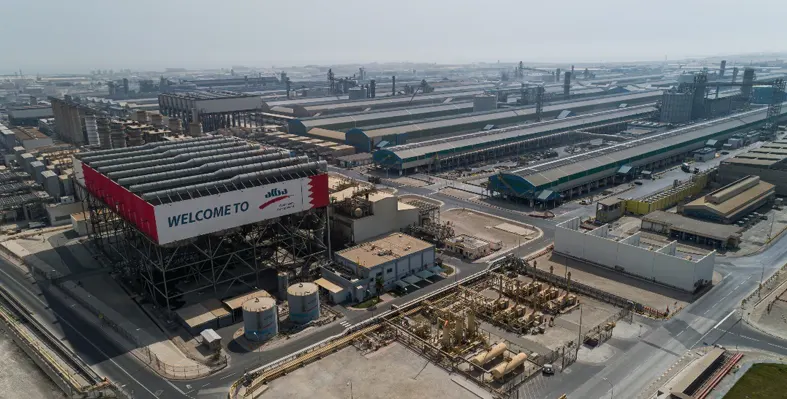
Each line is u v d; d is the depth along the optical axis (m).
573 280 87.00
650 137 179.75
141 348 68.44
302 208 89.44
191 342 70.12
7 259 100.62
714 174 143.38
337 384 60.84
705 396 56.62
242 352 67.75
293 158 93.19
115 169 89.06
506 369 60.56
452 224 117.12
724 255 96.38
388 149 169.12
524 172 133.75
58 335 72.00
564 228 97.94
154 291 80.81
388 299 82.19
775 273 87.94
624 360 64.12
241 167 86.56
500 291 82.19
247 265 86.94
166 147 105.69
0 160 180.25
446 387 60.06
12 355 70.00
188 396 58.75
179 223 74.81
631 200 121.81
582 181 139.88
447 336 66.69
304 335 71.88
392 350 68.00
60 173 138.62
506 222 118.56
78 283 88.31
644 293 82.06
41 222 121.50
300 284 77.06
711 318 73.62
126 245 89.06
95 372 63.19
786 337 68.44
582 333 70.75
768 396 56.50
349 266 85.94
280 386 60.53
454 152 176.75
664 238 105.31
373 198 103.00
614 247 90.44
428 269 91.62
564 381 60.28
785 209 123.62
